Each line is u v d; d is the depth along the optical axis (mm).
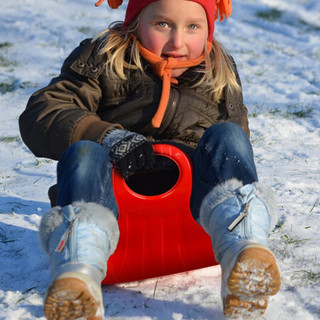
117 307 5957
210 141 6113
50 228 5410
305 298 6094
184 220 6352
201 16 6961
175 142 7055
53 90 6941
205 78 7234
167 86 6887
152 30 6938
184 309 5883
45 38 25156
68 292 4770
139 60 7004
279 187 10023
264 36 27422
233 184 5742
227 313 5227
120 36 7195
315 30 29172
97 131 6250
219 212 5555
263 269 4930
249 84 19266
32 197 9828
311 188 10023
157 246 6398
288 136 13961
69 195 5609
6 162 11977
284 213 8711
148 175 7043
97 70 6992
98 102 7086
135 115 6984
